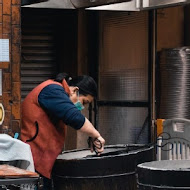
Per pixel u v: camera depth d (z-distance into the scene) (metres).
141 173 6.23
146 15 10.26
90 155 7.97
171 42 10.97
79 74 10.73
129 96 10.48
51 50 10.95
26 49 10.84
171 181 5.99
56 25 10.94
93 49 10.77
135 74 10.41
